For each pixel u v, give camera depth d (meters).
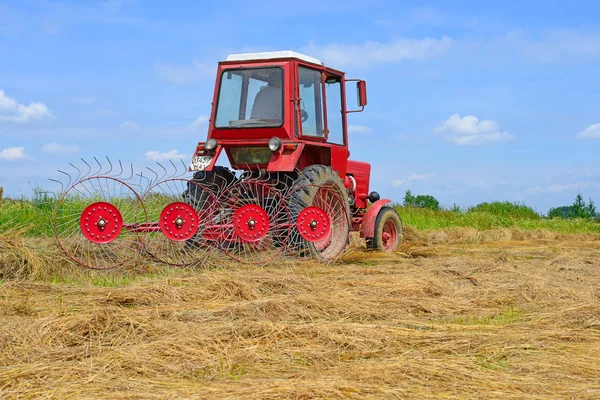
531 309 5.16
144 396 3.02
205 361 3.57
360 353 3.74
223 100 8.25
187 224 6.96
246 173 8.23
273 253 7.52
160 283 5.70
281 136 7.96
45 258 6.66
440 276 6.50
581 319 4.56
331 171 8.18
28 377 3.32
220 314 4.64
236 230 7.20
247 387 3.11
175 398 2.99
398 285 5.79
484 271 6.87
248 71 8.18
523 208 18.22
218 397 2.99
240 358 3.63
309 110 8.33
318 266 7.23
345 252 8.64
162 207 7.17
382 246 9.16
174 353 3.68
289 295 5.34
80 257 6.90
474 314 4.95
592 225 15.68
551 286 6.00
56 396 3.04
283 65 8.02
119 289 5.39
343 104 9.02
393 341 3.96
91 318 4.23
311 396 2.98
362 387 3.10
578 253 8.88
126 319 4.27
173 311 4.64
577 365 3.52
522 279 6.33
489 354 3.71
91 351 3.76
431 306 5.10
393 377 3.27
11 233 7.36
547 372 3.40
